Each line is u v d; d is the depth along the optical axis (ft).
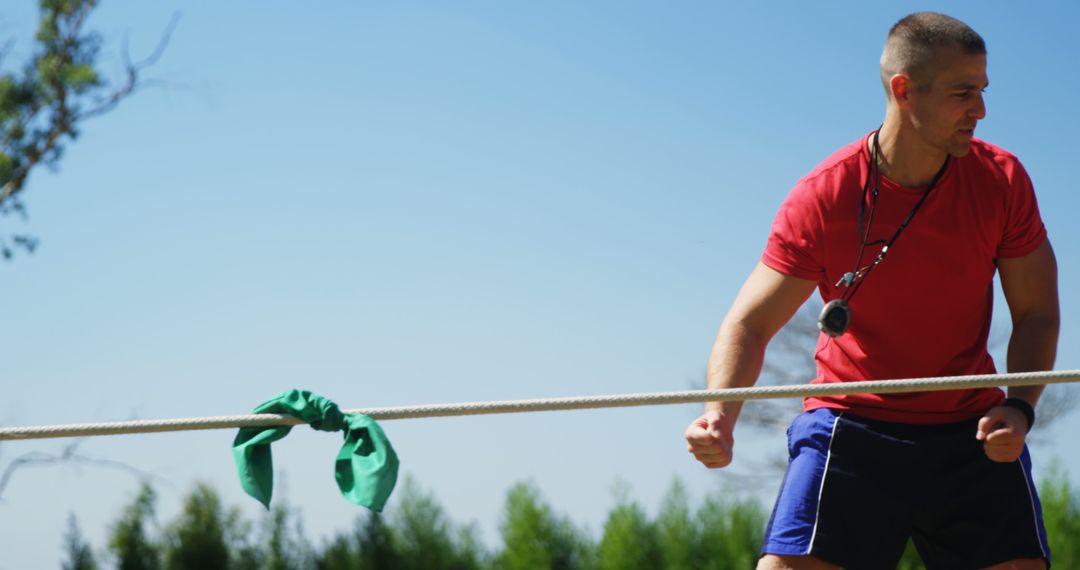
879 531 11.00
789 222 11.43
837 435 11.22
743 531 46.39
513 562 47.67
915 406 11.08
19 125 44.21
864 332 11.28
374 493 9.43
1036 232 11.14
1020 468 10.96
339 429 9.88
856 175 11.21
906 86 10.77
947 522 11.02
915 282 11.00
